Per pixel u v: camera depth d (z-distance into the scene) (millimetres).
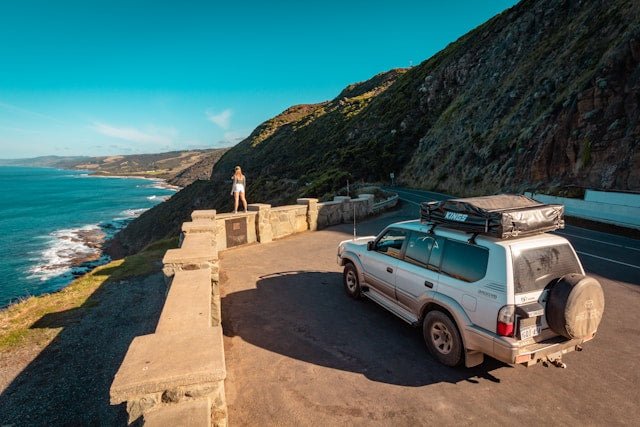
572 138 22953
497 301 4109
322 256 10969
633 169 18672
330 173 56312
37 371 4754
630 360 5020
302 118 128250
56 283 32094
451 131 46531
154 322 6203
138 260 10281
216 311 5922
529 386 4430
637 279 8570
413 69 81125
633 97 20250
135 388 2367
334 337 5762
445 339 4910
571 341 4230
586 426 3725
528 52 40406
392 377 4637
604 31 27750
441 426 3754
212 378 2490
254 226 12812
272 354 5246
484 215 4453
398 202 26828
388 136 63094
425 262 5320
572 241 12938
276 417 3900
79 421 3844
